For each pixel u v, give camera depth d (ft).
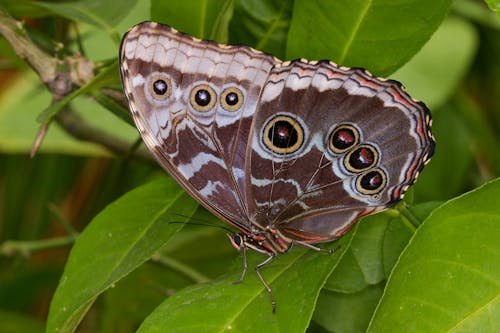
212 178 2.07
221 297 2.02
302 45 2.13
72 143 2.64
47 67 2.17
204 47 2.06
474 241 1.97
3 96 2.78
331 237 2.08
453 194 2.68
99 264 2.07
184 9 2.14
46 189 2.79
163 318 2.02
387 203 2.07
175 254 2.53
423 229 1.99
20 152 2.70
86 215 2.79
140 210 2.10
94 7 2.25
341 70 2.07
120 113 2.19
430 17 2.09
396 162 2.07
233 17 2.22
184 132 2.06
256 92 2.07
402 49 2.11
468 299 1.95
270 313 2.00
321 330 2.26
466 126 2.71
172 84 2.05
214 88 2.06
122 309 2.52
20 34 2.17
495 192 1.99
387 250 2.07
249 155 2.08
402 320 1.96
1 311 2.59
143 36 2.04
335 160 2.09
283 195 2.09
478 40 2.72
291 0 2.19
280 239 2.08
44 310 2.85
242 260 2.10
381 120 2.07
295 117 2.08
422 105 2.05
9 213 2.79
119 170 2.66
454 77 2.65
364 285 2.06
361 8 2.09
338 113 2.07
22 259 2.48
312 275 2.01
